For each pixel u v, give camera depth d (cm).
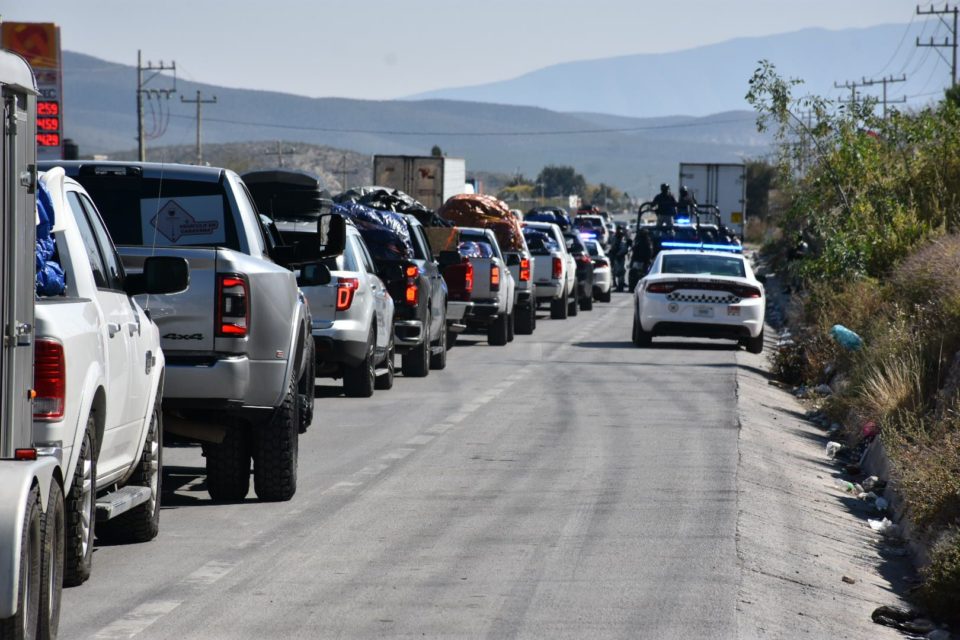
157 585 2636
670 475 4012
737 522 3331
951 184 9006
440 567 2827
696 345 9450
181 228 3506
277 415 3488
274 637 2295
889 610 2712
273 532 3162
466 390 6391
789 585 2831
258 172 6481
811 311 8781
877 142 9188
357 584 2675
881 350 5844
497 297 8906
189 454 4338
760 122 9225
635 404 5838
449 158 17338
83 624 2345
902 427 4750
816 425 5894
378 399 5959
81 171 3481
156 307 3266
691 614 2489
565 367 7638
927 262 7025
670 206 16375
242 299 3294
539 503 3553
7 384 2028
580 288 13638
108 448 2631
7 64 1994
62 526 2178
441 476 3972
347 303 5678
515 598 2581
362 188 9438
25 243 2105
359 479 3909
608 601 2569
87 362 2372
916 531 3419
